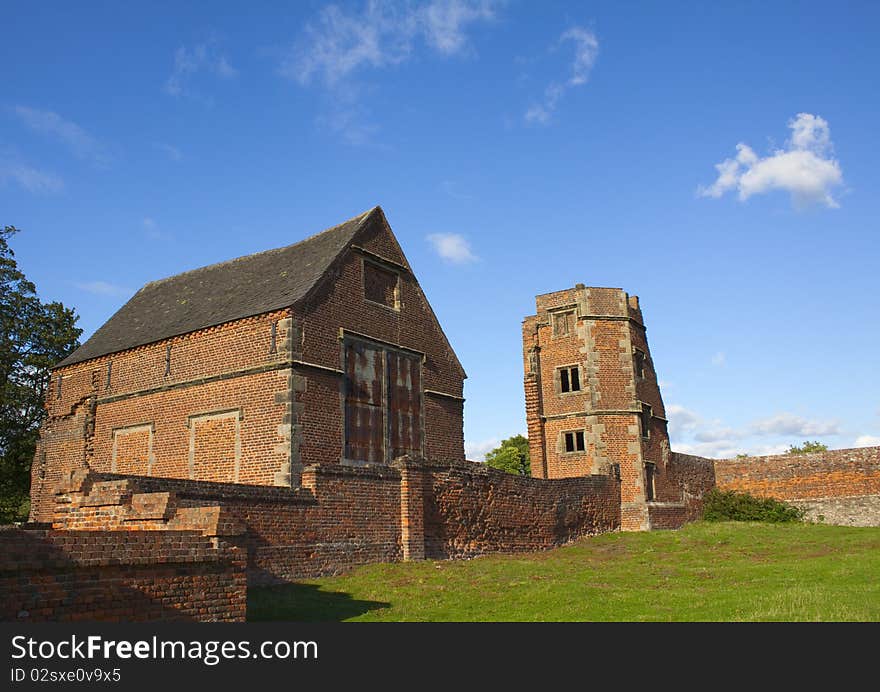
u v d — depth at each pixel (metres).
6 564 7.56
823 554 22.61
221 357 22.81
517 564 20.73
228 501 15.47
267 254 27.97
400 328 26.16
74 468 26.17
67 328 38.06
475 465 23.27
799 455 38.03
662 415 35.81
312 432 21.47
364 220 25.66
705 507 37.19
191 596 9.66
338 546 17.98
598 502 30.33
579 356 34.16
